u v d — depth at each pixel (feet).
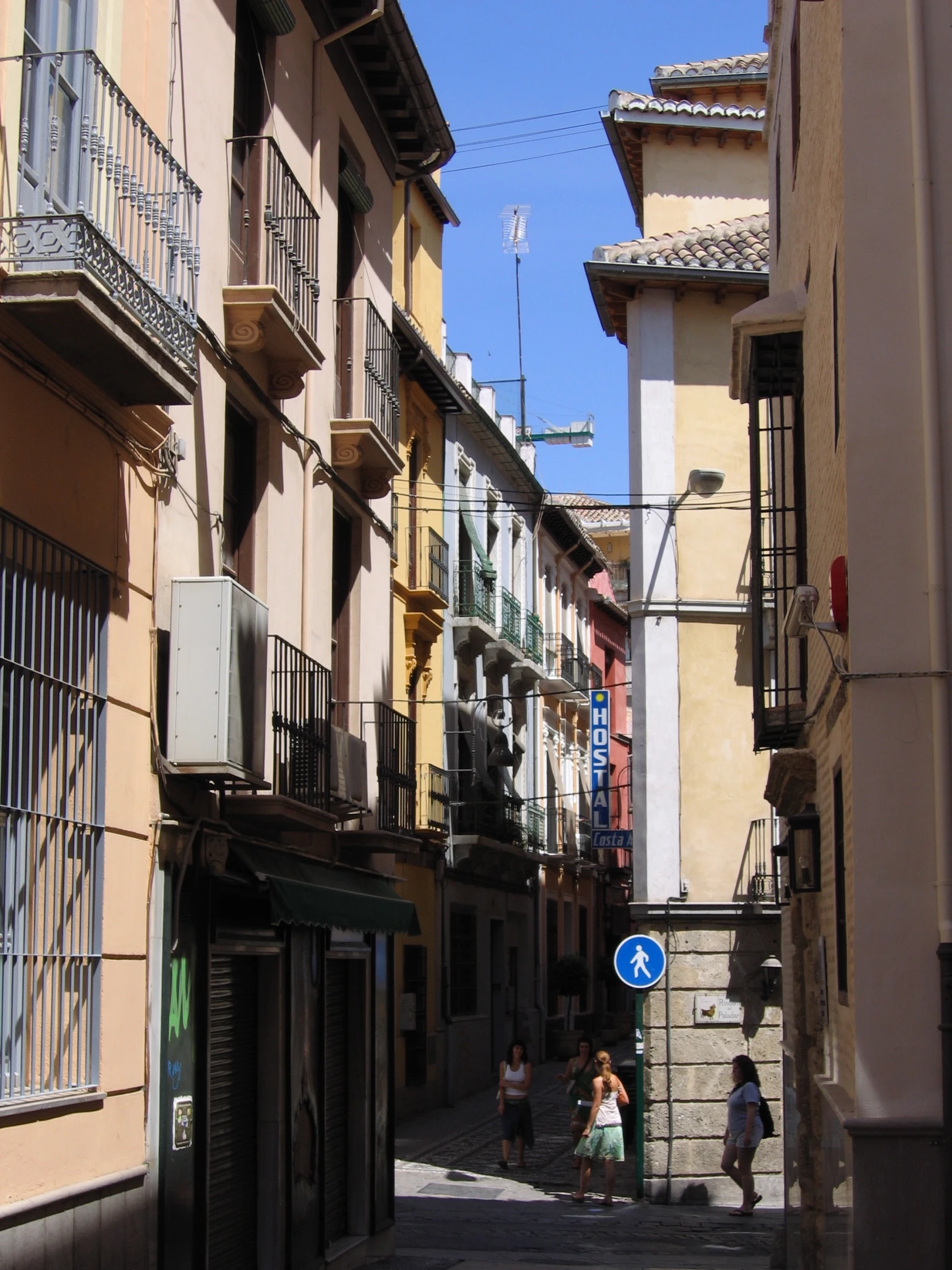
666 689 66.80
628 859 164.25
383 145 53.16
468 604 104.68
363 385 47.93
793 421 41.60
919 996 25.30
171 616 31.01
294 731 37.96
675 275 67.92
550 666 132.36
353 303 48.11
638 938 60.03
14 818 23.99
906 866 25.72
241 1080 36.42
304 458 42.32
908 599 26.40
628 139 76.59
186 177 30.68
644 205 75.87
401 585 91.45
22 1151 23.84
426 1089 91.86
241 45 39.37
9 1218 23.00
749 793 66.28
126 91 30.30
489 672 113.39
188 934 31.73
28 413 25.04
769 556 47.50
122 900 28.22
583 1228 54.70
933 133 27.22
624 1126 70.03
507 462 118.11
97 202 25.81
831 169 30.66
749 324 39.27
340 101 47.57
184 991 31.30
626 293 69.82
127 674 28.94
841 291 28.50
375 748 48.57
